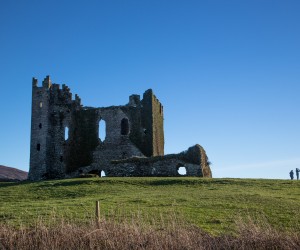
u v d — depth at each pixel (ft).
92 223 79.87
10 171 336.90
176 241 73.10
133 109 268.62
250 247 72.90
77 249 73.36
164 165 222.28
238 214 102.78
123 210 108.27
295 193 140.46
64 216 101.04
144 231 76.28
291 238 74.08
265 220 93.61
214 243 73.97
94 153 266.16
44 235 75.87
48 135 264.93
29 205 122.83
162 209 109.81
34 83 274.16
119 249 72.54
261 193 137.49
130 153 261.44
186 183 169.17
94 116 271.49
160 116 293.84
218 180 172.24
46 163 260.01
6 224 89.15
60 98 273.54
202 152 228.02
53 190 162.71
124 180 178.19
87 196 147.64
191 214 103.50
